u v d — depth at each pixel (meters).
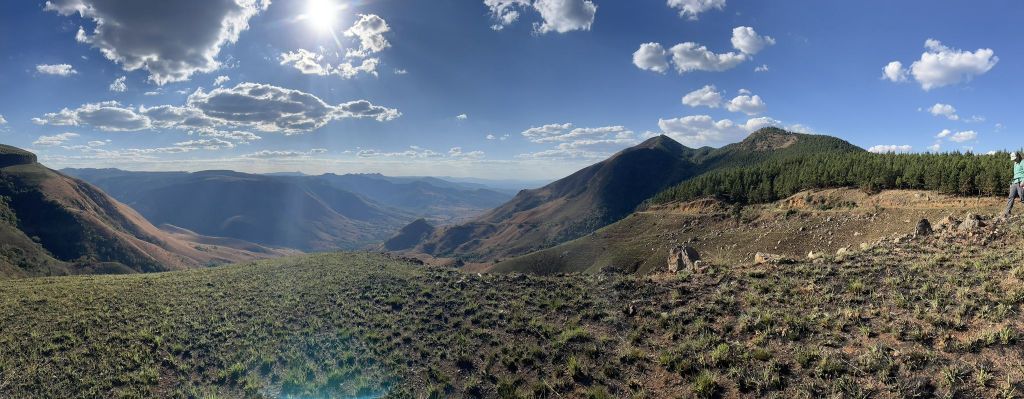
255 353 16.98
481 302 20.98
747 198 118.88
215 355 17.06
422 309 20.83
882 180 84.81
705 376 11.51
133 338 18.34
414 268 31.77
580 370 13.77
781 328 13.11
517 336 16.88
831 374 10.52
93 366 16.11
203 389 14.86
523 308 19.64
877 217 66.56
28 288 26.09
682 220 112.50
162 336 18.45
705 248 82.75
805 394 10.05
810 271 17.50
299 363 16.17
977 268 14.97
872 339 11.55
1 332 18.91
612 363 13.79
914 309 12.64
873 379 9.95
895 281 14.85
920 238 21.02
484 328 17.89
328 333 18.59
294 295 24.58
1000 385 8.82
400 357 16.12
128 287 26.69
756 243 73.81
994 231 19.03
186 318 20.69
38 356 16.86
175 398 14.38
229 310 22.08
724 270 20.06
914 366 9.97
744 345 12.73
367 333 18.33
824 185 100.62
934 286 13.84
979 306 11.91
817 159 125.25
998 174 63.44
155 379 15.38
